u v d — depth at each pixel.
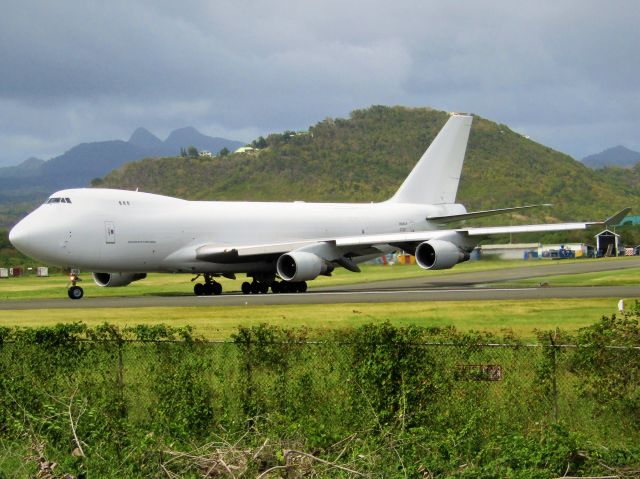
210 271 45.59
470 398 16.00
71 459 14.66
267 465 14.46
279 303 36.56
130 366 18.12
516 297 36.72
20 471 14.57
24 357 18.11
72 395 16.58
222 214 46.38
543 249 97.88
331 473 13.96
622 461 14.04
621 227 119.50
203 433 16.17
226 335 25.20
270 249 43.75
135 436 15.31
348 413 16.03
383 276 62.62
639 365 15.78
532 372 16.58
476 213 54.09
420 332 16.47
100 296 45.62
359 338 16.61
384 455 14.34
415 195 56.97
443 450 14.50
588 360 15.87
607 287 42.06
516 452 14.08
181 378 16.73
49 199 41.97
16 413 16.61
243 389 16.84
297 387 16.62
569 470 13.95
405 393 15.73
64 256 40.62
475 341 16.30
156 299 41.28
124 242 42.06
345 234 51.72
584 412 16.11
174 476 14.01
